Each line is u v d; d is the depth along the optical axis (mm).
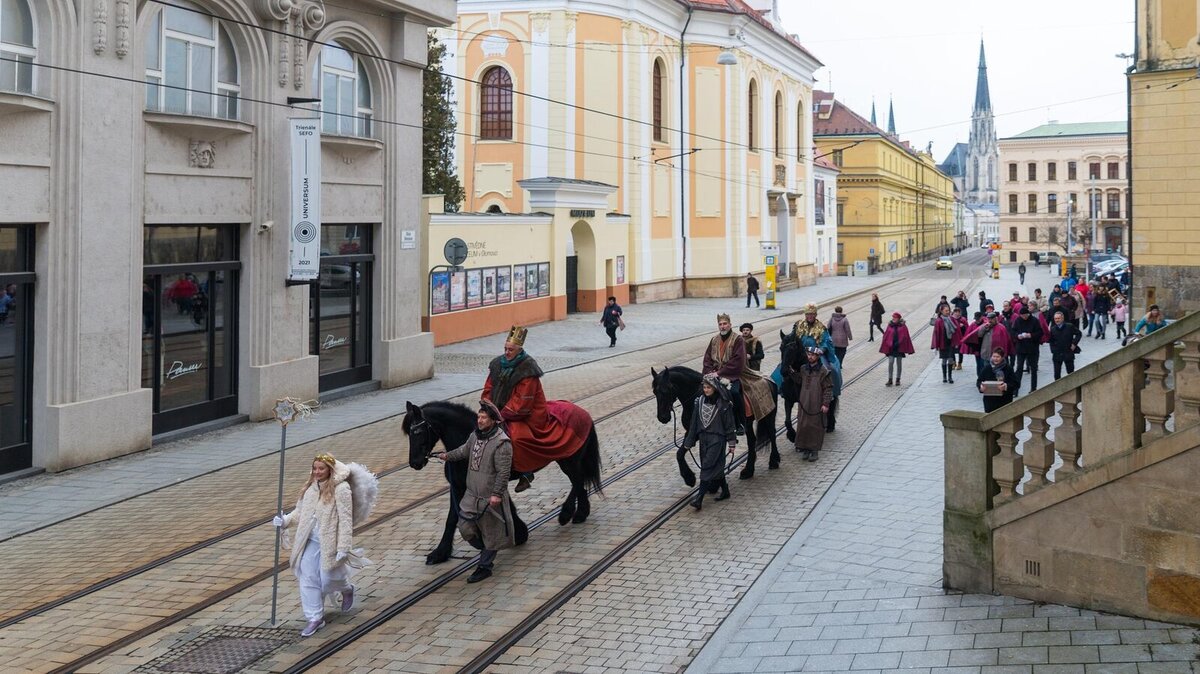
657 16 52000
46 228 15062
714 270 56812
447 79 43656
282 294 19875
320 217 20172
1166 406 8078
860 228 98062
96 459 15695
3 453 14727
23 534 12000
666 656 8258
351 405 21219
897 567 10109
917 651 8008
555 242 39812
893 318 23062
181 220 17484
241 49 18938
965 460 9234
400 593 9805
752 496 13234
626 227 48156
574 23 47406
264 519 12422
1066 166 117125
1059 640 7980
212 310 18703
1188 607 8008
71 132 15203
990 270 101438
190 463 15711
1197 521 7938
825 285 73750
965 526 9234
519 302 37312
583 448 11844
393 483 14156
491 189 48688
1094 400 8438
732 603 9383
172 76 17594
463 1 48281
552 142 47656
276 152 19609
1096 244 114188
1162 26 25469
